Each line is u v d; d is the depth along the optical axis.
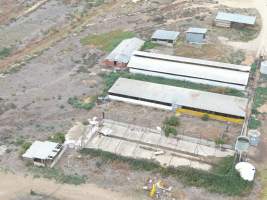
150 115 52.06
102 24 78.94
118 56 62.91
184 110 52.16
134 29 75.88
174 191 40.75
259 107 54.00
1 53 68.94
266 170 43.62
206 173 42.38
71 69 62.84
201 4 86.38
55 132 48.72
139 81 57.25
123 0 91.62
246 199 39.97
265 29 75.50
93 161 44.66
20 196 40.28
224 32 74.06
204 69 59.81
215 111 50.59
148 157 45.03
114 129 49.25
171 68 60.31
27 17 82.81
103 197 40.12
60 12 85.38
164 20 79.44
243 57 65.88
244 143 43.47
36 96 55.88
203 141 47.00
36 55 67.69
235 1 88.62
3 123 50.44
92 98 55.25
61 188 41.25
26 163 44.31
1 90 57.31
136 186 41.44
